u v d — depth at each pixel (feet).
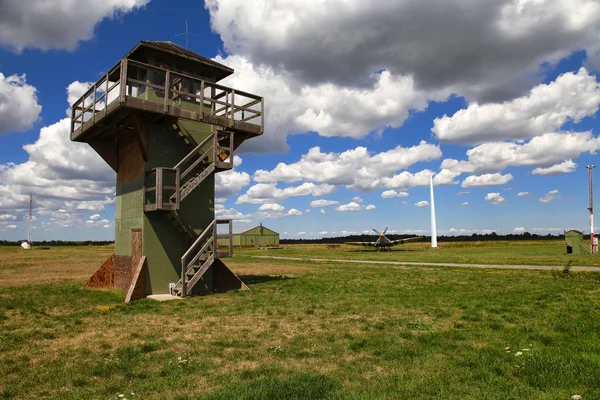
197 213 53.62
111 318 35.14
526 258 119.14
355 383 18.40
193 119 48.47
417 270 86.48
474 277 69.31
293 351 24.18
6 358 23.40
